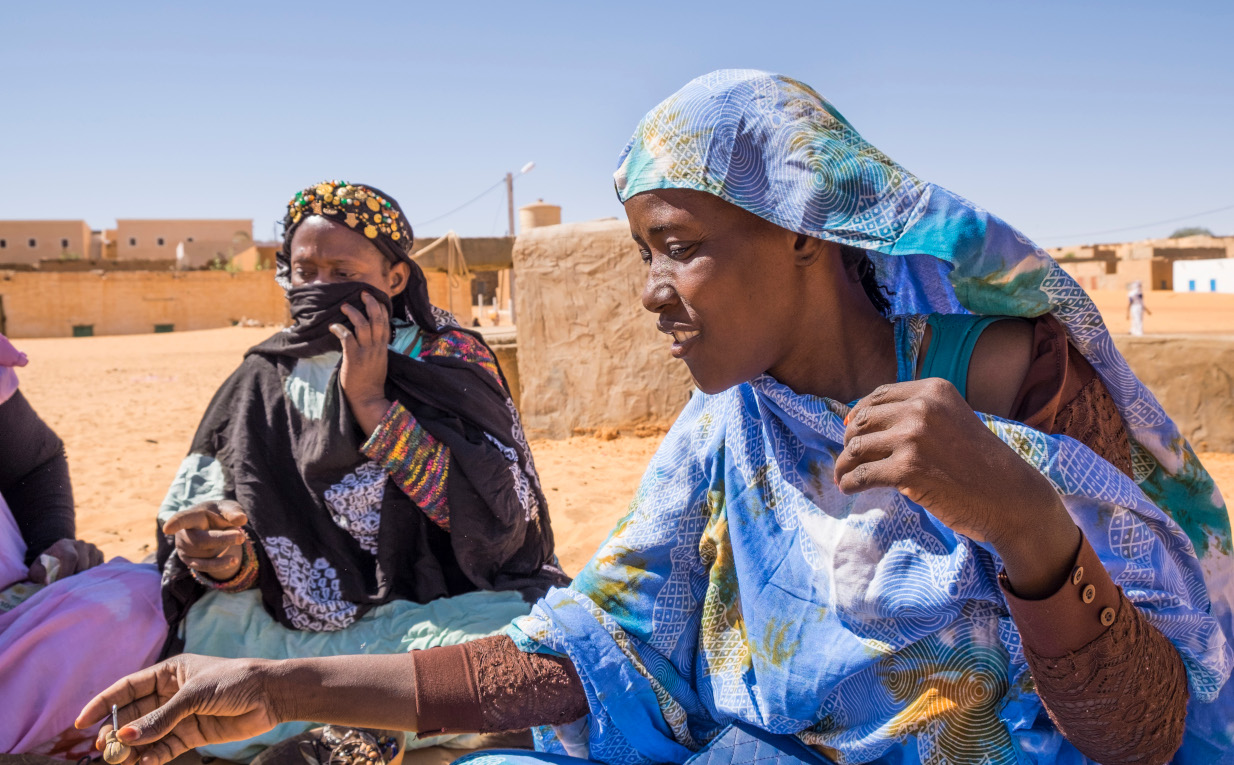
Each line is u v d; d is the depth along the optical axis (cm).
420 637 248
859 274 144
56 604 225
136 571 246
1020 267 123
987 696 131
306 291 260
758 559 146
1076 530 110
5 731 208
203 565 237
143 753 148
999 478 105
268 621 253
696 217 127
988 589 128
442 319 291
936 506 107
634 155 132
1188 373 805
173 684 155
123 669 228
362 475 258
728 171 124
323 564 257
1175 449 135
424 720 154
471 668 156
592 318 873
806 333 135
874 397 111
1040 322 132
